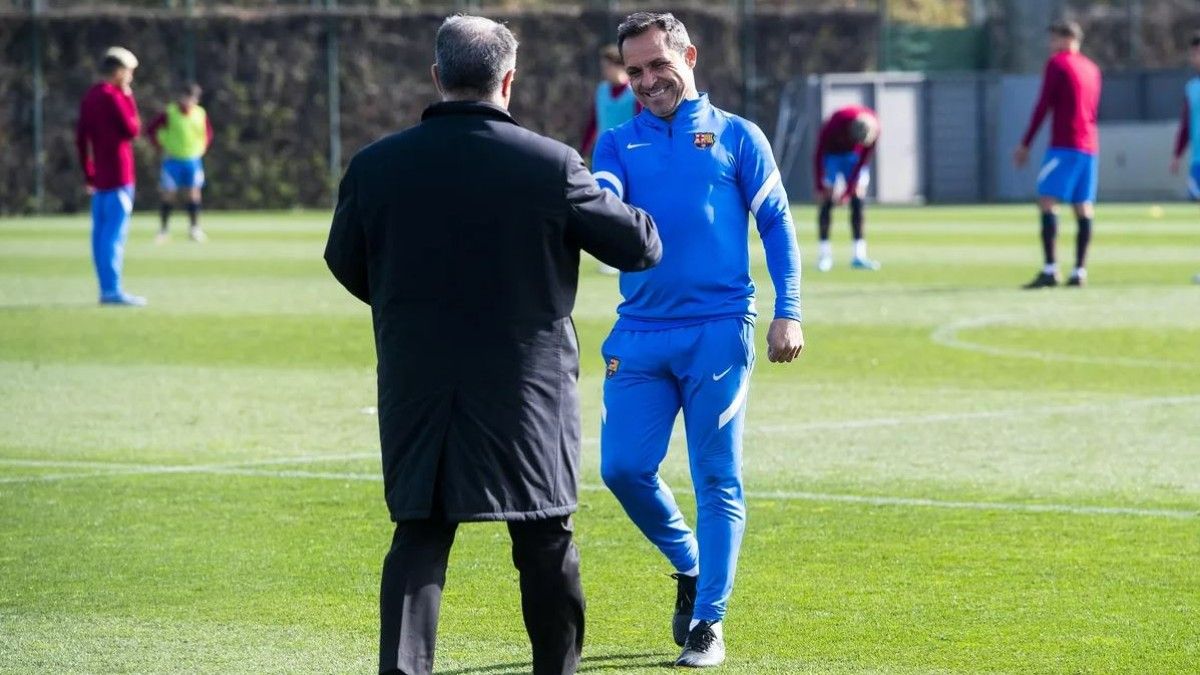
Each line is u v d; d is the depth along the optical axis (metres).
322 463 35.75
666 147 22.58
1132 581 25.67
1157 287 71.56
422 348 18.59
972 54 161.62
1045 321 59.81
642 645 22.92
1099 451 36.16
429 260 18.53
